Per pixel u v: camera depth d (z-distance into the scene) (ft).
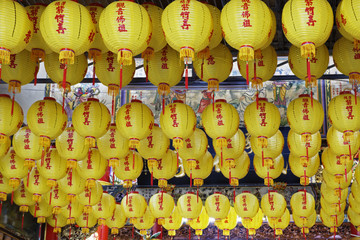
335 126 29.01
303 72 27.78
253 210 39.58
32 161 32.35
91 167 34.32
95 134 29.35
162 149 32.35
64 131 32.04
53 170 34.12
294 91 51.93
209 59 27.73
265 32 22.29
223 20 22.45
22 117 29.89
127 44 22.53
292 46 28.02
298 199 40.11
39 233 50.37
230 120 29.01
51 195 38.70
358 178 35.83
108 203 41.06
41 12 25.20
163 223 39.70
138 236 52.19
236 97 52.65
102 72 28.17
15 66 27.58
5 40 21.94
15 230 46.29
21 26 22.17
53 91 53.42
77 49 22.88
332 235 51.26
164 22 22.54
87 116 29.09
